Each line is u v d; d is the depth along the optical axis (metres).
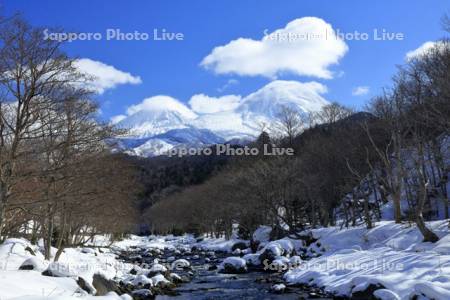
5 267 19.69
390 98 40.44
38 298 12.29
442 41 36.81
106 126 20.77
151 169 124.19
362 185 49.03
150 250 54.28
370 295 17.50
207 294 23.53
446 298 14.02
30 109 17.91
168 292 23.81
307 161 50.00
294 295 21.94
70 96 18.73
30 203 18.73
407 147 35.75
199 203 79.56
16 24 17.17
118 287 21.36
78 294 15.33
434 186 43.19
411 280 17.44
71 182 21.62
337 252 30.22
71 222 36.12
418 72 37.44
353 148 46.31
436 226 29.36
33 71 17.28
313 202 48.94
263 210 50.62
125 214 39.88
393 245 28.94
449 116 32.59
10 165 17.62
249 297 22.27
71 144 18.97
